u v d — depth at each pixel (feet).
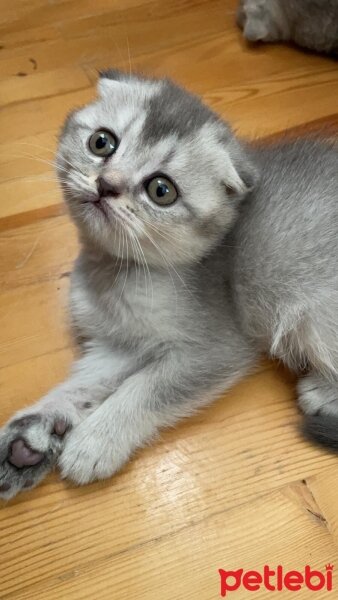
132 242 0.99
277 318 1.10
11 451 0.99
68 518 1.02
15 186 1.35
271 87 1.52
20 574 0.98
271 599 0.97
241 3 1.59
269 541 1.02
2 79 1.51
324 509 1.04
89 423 1.05
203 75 1.54
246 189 1.02
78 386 1.10
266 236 1.08
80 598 0.97
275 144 1.20
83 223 1.02
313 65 1.57
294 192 1.10
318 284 1.07
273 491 1.06
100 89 1.06
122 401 1.06
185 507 1.04
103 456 1.03
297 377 1.17
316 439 1.09
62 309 1.21
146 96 1.03
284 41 1.60
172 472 1.07
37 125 1.44
